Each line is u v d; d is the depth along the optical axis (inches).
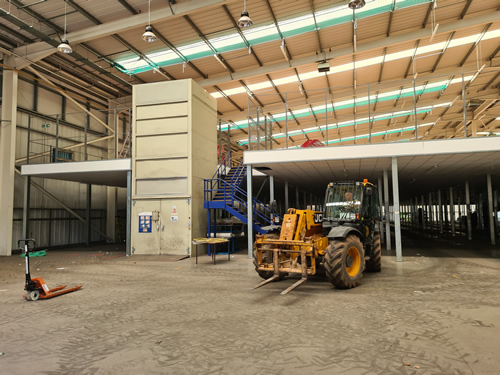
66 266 410.3
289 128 904.9
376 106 812.6
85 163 535.8
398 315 189.0
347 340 152.3
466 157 416.5
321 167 496.4
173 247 498.3
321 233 313.7
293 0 431.8
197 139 531.5
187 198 500.4
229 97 729.6
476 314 189.8
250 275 331.0
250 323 179.0
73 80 661.9
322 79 679.7
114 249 625.6
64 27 480.4
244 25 367.6
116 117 566.3
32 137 601.6
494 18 471.5
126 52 543.5
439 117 870.4
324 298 231.1
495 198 984.3
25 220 552.4
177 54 551.2
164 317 193.8
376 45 536.7
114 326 179.6
